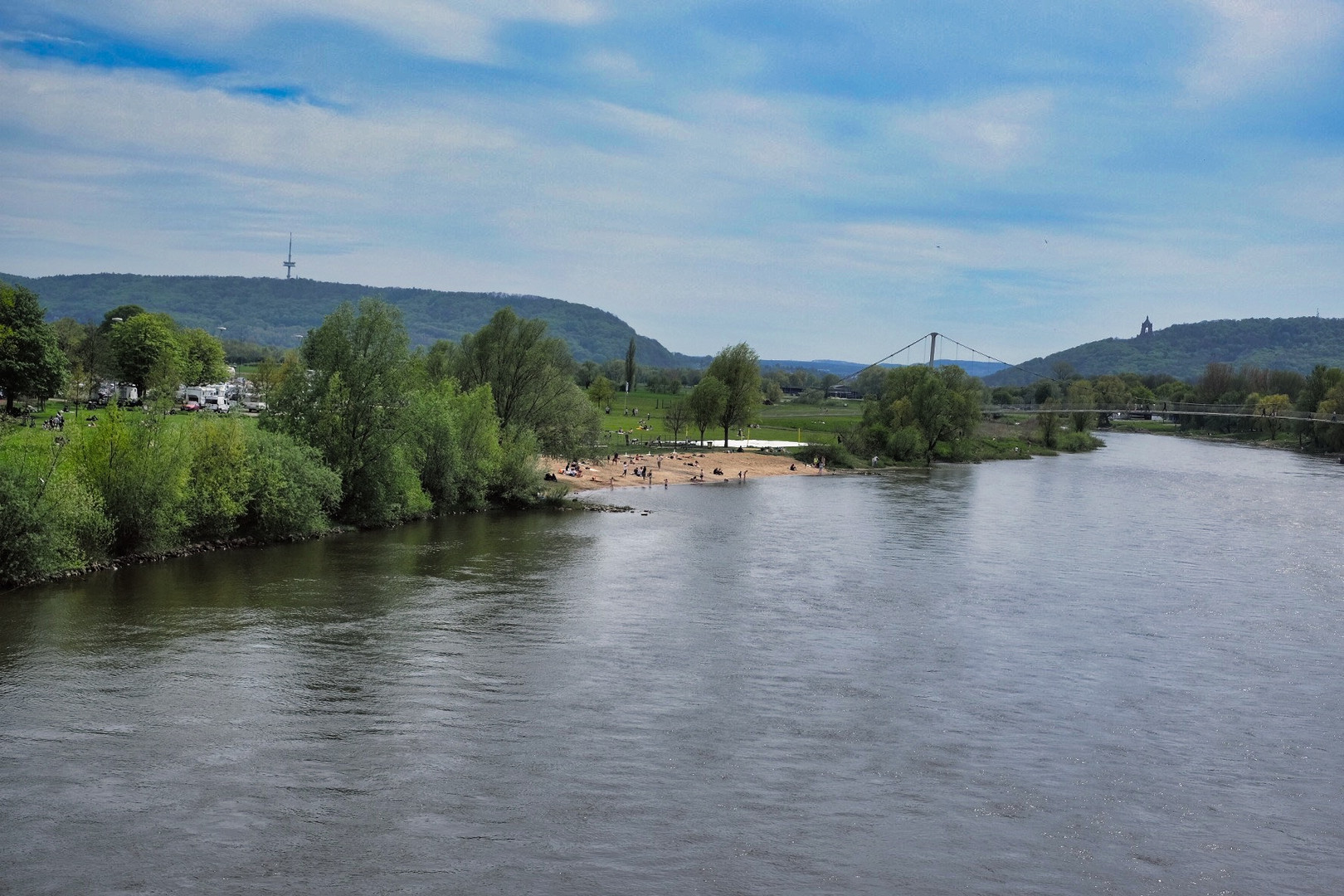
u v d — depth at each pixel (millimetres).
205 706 37375
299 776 32000
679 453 157000
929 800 32688
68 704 36750
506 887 26312
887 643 50875
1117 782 34656
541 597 57750
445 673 42844
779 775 34031
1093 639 53031
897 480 144125
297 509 71625
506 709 39000
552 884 26547
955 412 185625
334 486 74625
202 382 189000
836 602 59594
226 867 26531
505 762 33906
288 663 42906
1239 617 58656
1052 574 70875
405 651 45625
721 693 42062
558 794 31766
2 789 30031
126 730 34750
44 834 27656
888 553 77750
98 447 59250
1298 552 83000
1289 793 34250
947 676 45750
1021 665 47969
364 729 36094
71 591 52938
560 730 37062
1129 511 109500
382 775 32438
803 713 40031
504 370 107125
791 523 93688
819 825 30531
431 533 79688
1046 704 42406
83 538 57469
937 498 119500
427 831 28969
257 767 32406
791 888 26953
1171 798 33594
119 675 40062
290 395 78812
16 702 36781
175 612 49938
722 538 83500
